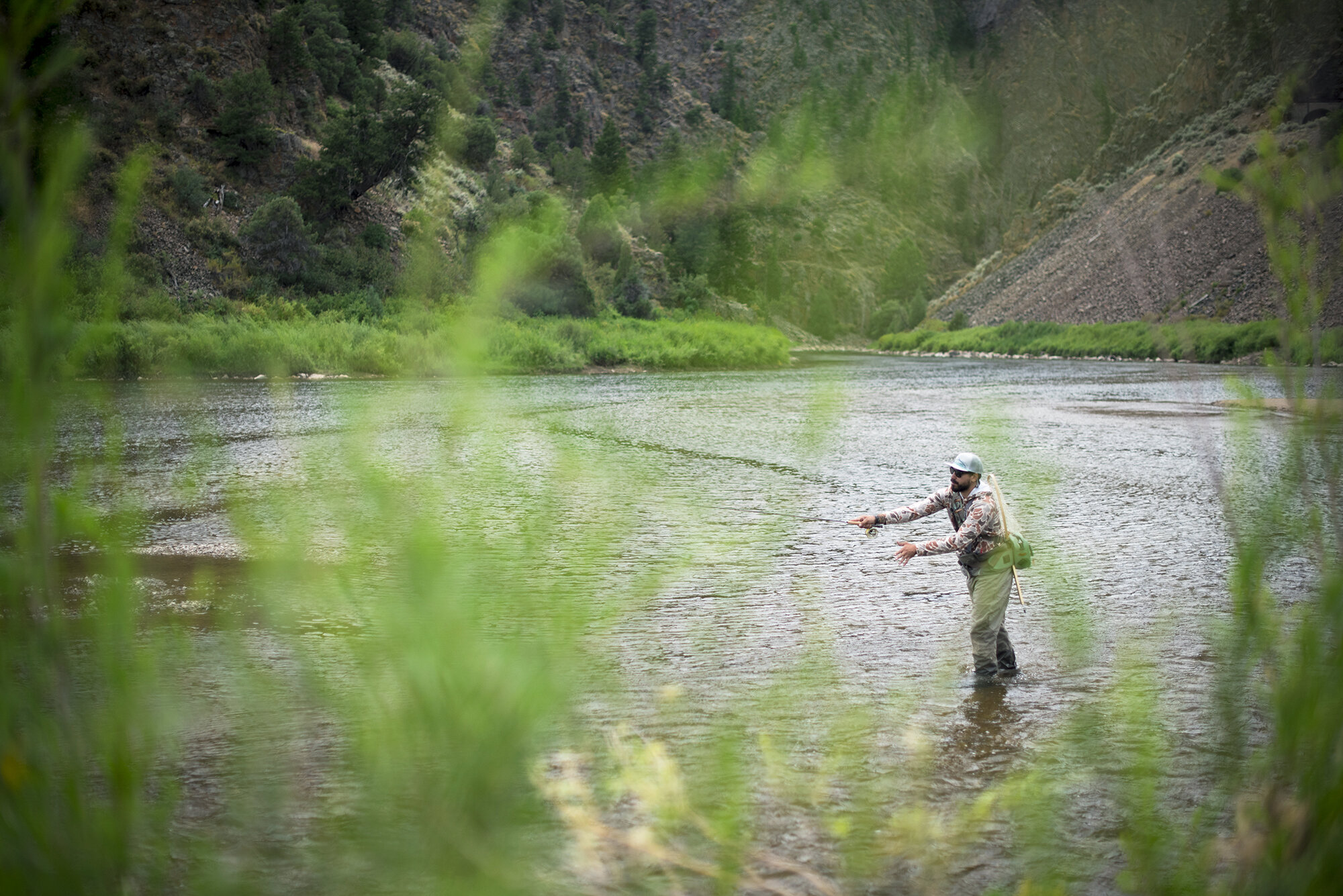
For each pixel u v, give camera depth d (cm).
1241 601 129
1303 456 121
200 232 4869
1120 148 12925
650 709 457
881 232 15988
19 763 100
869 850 144
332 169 5056
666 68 13488
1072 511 1175
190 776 274
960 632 688
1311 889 127
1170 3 16000
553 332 4528
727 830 130
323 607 94
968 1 16475
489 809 94
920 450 1845
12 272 83
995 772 419
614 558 102
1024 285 11512
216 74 5738
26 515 95
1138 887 148
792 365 5878
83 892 102
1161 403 3177
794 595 759
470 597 94
